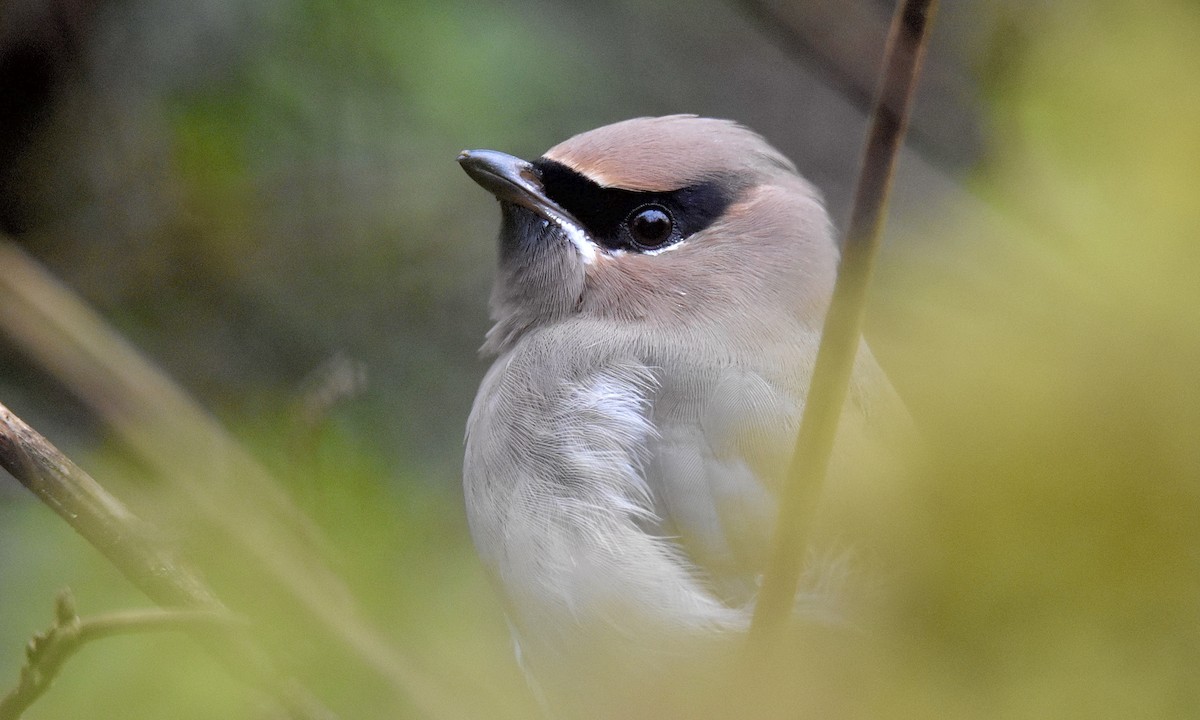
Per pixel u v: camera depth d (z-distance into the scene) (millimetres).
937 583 5461
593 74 13414
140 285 12281
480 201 12703
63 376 10727
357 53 11992
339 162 12305
